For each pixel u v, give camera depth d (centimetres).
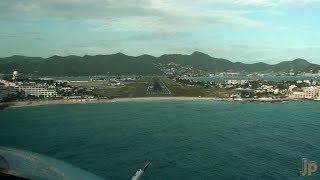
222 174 9400
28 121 18812
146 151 11706
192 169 9769
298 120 19025
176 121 18275
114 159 10781
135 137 14012
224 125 17050
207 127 16350
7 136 14488
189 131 15300
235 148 12206
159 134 14625
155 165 10112
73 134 14738
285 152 11719
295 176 9294
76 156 11206
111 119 19238
